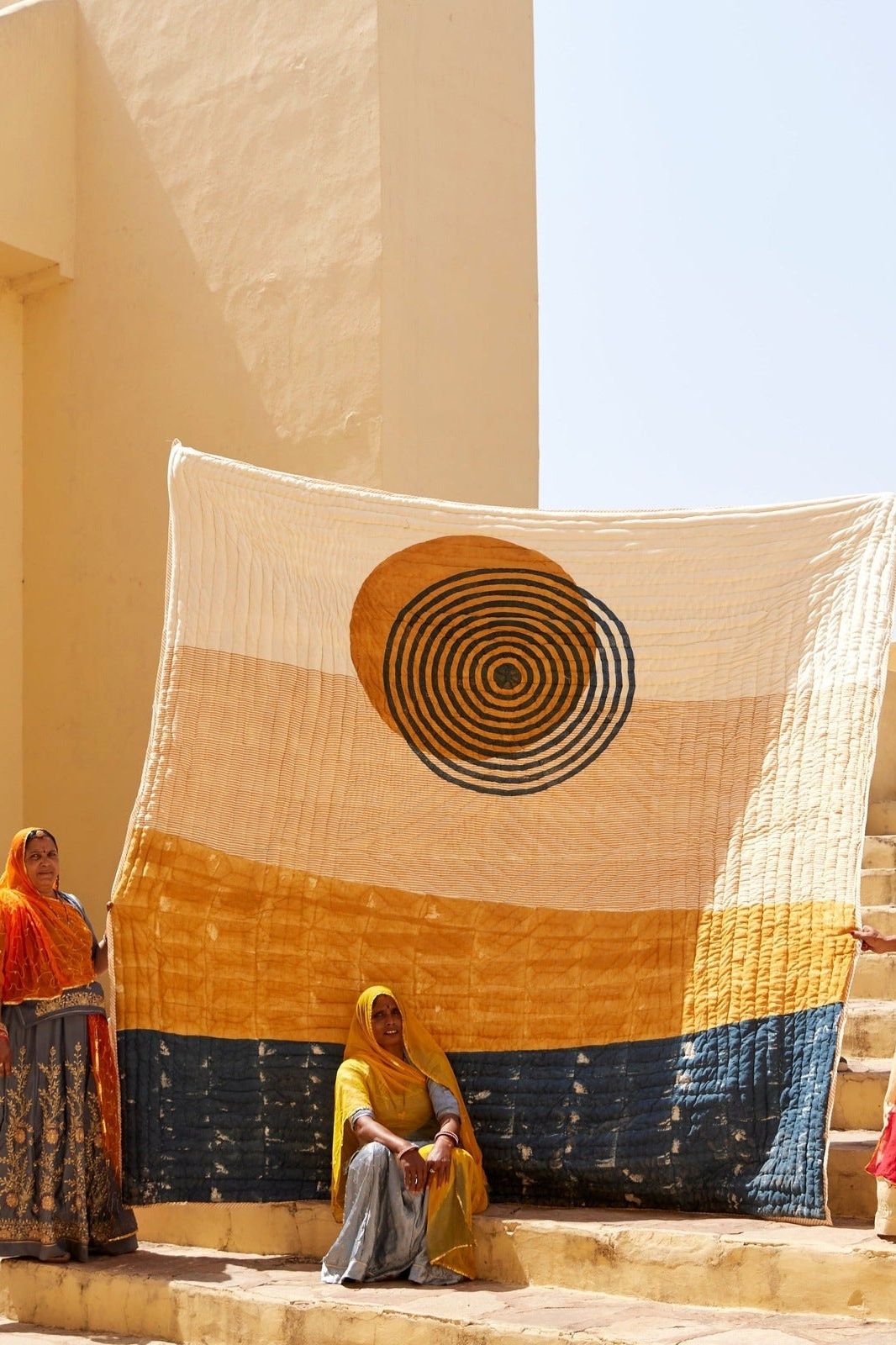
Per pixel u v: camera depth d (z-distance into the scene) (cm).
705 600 517
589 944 491
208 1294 420
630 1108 460
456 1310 386
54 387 785
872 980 577
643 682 516
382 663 526
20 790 772
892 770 781
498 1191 473
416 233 702
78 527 768
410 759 521
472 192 743
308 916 500
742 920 467
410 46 709
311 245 701
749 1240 388
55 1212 468
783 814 476
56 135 780
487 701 526
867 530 497
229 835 499
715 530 521
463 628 531
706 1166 439
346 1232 431
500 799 517
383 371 674
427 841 515
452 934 502
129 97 774
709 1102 444
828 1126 420
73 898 504
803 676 491
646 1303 395
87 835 744
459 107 739
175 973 483
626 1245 405
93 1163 481
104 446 762
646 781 506
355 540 534
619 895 495
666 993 471
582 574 530
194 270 741
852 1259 371
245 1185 475
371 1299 403
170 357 745
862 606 488
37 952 478
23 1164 470
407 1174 429
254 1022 488
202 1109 477
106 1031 489
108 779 739
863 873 669
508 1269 427
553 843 510
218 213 734
